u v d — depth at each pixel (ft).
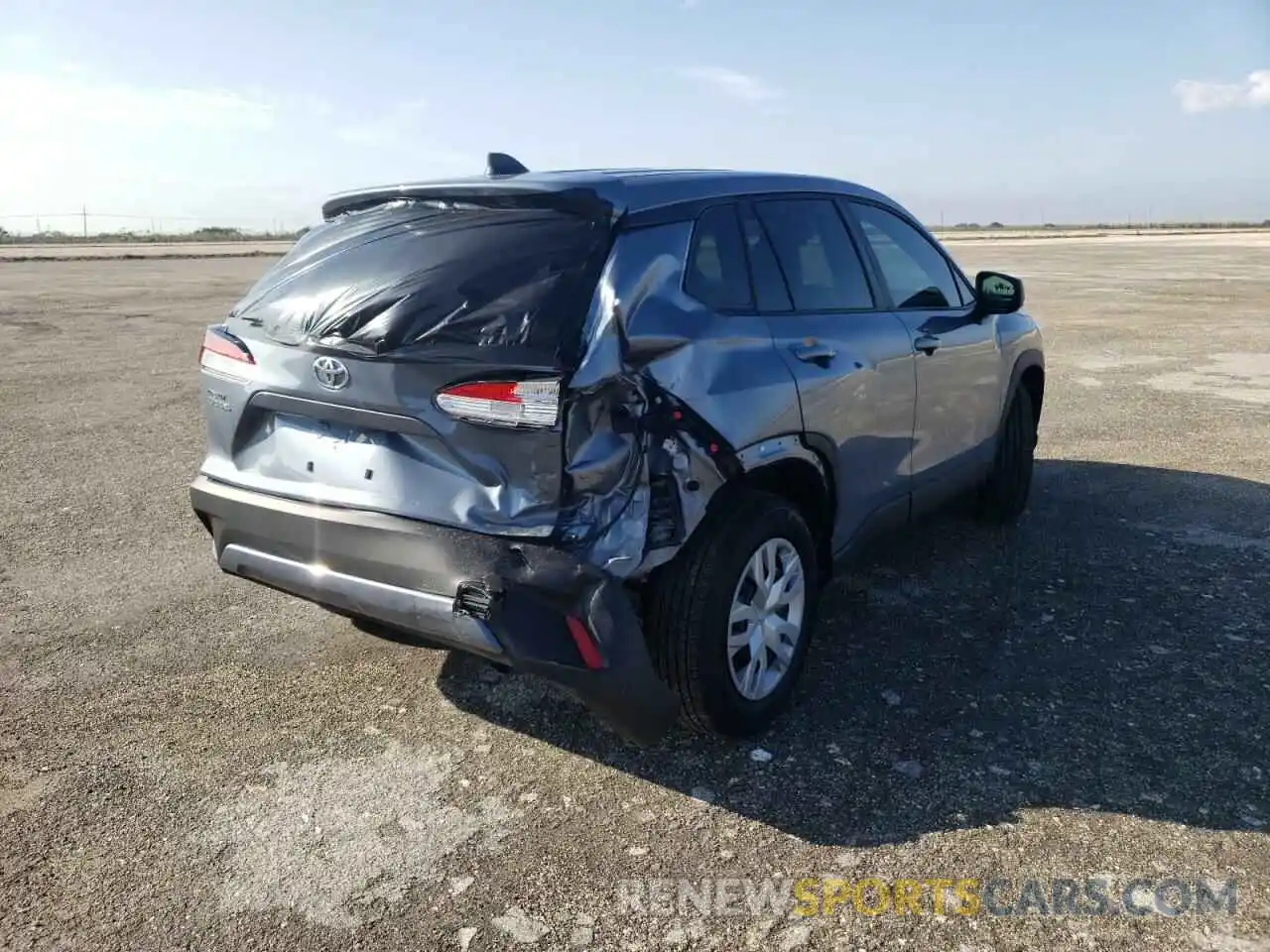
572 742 12.05
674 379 10.64
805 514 13.28
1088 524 19.71
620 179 11.46
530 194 11.15
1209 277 89.86
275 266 12.80
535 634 10.09
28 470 24.53
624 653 10.20
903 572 17.19
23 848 10.11
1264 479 22.67
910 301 15.49
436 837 10.26
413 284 11.06
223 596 16.51
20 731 12.32
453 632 10.37
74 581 17.13
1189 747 11.65
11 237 295.69
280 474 11.84
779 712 12.30
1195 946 8.59
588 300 10.29
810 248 13.64
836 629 14.98
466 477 10.43
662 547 10.57
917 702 12.78
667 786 11.09
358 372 10.84
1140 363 39.75
